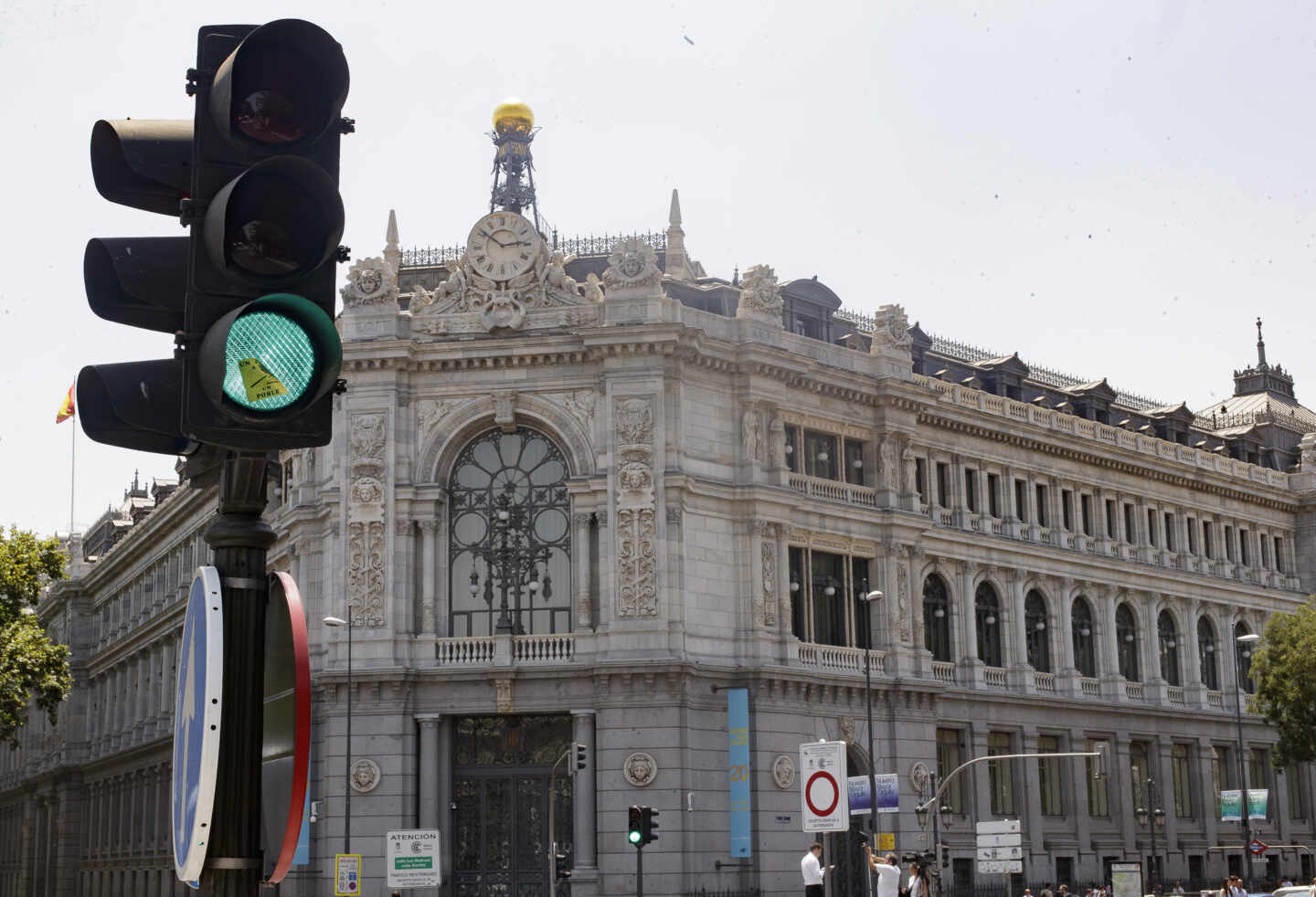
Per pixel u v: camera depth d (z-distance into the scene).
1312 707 84.75
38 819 137.00
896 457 79.62
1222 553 102.88
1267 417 113.69
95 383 7.84
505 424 70.19
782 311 75.94
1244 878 97.81
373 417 70.12
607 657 66.88
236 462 8.05
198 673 7.71
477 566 70.19
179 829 7.91
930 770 77.31
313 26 7.03
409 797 67.06
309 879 67.94
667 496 68.38
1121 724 91.12
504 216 71.44
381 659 68.00
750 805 68.50
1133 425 99.75
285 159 6.94
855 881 72.38
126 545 116.75
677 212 78.69
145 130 7.65
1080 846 86.69
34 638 77.31
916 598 78.81
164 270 7.69
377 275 70.94
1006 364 91.56
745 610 70.81
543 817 67.88
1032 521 88.81
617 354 69.19
